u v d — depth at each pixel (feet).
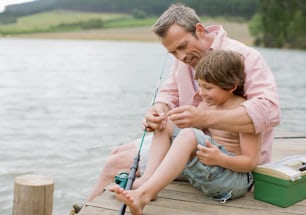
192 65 11.05
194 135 9.90
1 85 45.75
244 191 10.53
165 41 10.70
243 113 9.91
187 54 10.73
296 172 10.20
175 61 11.96
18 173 19.47
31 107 34.50
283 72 62.80
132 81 51.19
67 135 26.00
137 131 27.20
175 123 10.01
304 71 64.49
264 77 10.49
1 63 67.72
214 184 10.12
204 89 10.35
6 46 110.52
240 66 10.20
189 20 10.57
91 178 18.83
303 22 113.39
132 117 31.27
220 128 10.03
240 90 10.46
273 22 117.29
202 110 10.00
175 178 10.35
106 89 44.80
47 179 11.23
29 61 72.08
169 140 10.62
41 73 56.95
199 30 10.65
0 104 35.42
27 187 10.83
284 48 115.96
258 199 10.48
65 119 30.32
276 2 116.67
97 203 10.18
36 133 26.35
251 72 10.51
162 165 9.75
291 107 36.04
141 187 9.55
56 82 49.03
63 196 16.98
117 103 36.88
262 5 118.83
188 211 9.91
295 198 10.40
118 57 85.20
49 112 32.71
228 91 10.28
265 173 10.27
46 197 10.96
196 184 10.44
